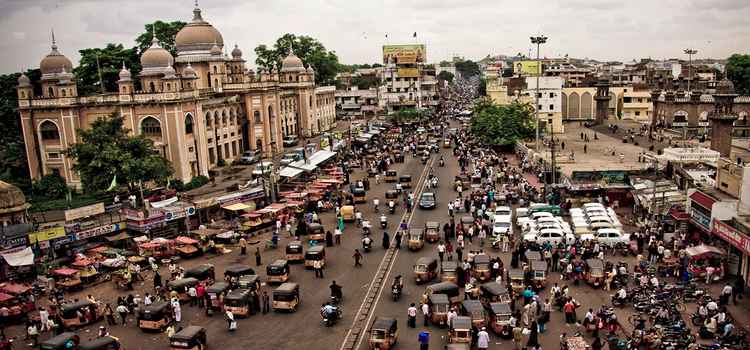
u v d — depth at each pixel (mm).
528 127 91375
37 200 65062
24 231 42906
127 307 34594
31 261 40250
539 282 35000
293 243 42750
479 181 63500
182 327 32094
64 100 69500
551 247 40219
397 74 148750
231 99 84750
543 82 110188
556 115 110750
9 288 35656
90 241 45875
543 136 99812
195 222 52281
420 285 37031
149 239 46000
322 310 31797
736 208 37250
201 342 28688
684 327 28453
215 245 45406
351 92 154625
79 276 39031
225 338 30469
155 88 75438
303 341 29828
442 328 30719
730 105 78875
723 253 35312
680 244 40125
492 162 76875
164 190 60719
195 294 35406
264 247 46531
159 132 69188
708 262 36219
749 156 75125
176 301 32688
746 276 34312
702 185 46781
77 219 47500
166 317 31969
